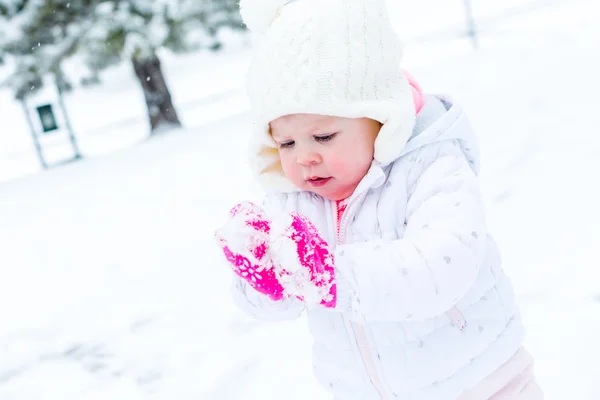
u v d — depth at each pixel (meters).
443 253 1.13
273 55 1.22
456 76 7.40
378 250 1.14
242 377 2.42
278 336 2.69
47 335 3.19
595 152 3.74
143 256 4.06
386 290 1.11
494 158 4.07
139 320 3.13
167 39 11.53
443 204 1.20
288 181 1.43
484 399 1.40
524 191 3.45
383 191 1.31
